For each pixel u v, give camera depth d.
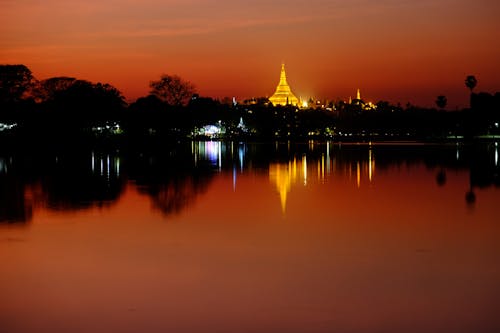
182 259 40.16
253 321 28.86
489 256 40.56
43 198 69.56
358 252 42.00
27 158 139.75
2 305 31.14
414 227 51.25
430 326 28.12
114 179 92.06
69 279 35.53
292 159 144.12
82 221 54.31
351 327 28.06
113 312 30.11
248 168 115.62
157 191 76.38
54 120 193.50
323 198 70.12
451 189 79.06
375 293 32.66
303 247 43.62
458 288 33.44
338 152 181.12
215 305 31.02
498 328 27.88
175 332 27.69
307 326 28.22
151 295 32.62
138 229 50.34
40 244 44.56
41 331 27.89
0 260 39.91
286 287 33.81
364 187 81.62
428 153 170.25
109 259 40.16
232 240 46.00
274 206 63.69
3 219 55.25
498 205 63.97
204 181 89.62
